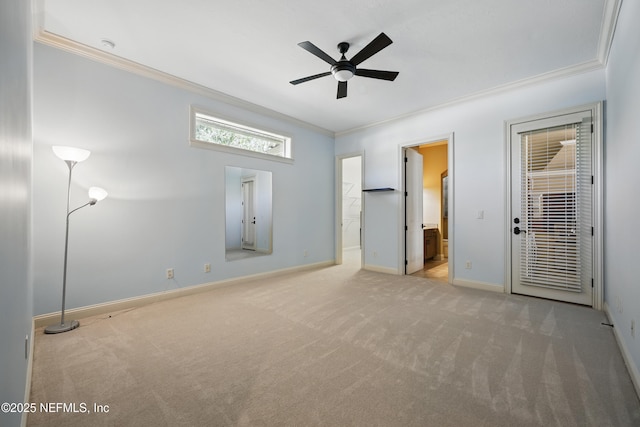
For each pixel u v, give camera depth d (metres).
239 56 3.01
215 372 1.88
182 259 3.59
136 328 2.59
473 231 3.92
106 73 3.01
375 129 5.14
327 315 2.90
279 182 4.83
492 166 3.76
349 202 8.52
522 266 3.54
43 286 2.64
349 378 1.80
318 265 5.50
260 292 3.76
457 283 4.07
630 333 1.90
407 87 3.68
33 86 2.55
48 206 2.67
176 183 3.55
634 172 1.89
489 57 2.98
